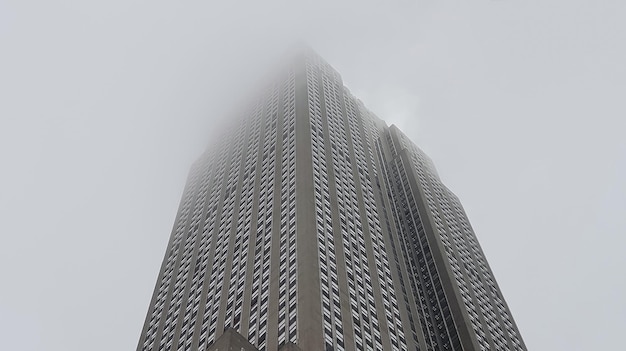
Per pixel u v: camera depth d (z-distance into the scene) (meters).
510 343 126.06
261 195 109.19
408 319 90.06
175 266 117.62
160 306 108.38
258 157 127.50
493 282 147.38
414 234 147.38
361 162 128.88
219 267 100.12
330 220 93.62
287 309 73.75
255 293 83.00
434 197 165.75
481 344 115.69
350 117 152.00
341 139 131.00
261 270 86.69
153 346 97.19
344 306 76.31
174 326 96.81
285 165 112.31
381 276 92.69
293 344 62.00
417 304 121.25
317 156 112.06
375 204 115.75
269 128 137.75
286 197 100.00
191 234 124.31
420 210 152.62
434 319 123.75
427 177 177.50
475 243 161.38
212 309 90.00
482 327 122.31
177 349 89.06
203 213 127.69
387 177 168.00
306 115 130.25
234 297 87.19
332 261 83.56
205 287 98.75
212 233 114.88
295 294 75.00
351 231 96.25
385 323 81.56
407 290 100.44
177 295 106.06
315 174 103.94
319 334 67.31
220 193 128.25
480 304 131.25
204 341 84.00
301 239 84.50
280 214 96.75
